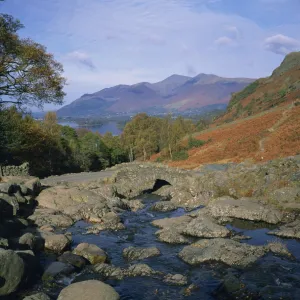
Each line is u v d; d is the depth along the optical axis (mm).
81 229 20344
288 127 51281
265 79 146875
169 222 21297
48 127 65375
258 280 12562
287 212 21141
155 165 36906
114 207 25516
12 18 32250
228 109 138750
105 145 87750
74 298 10375
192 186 29156
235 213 21297
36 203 24516
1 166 38219
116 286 12594
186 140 70062
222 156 51750
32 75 33594
